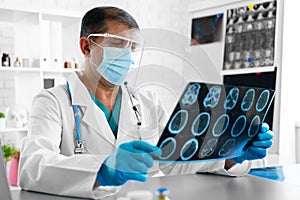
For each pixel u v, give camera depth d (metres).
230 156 1.08
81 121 1.25
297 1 3.35
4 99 3.38
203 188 1.07
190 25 4.37
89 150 1.23
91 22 1.13
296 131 3.39
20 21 3.41
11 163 3.11
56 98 1.30
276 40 3.40
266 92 1.01
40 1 3.61
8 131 3.24
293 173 1.32
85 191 0.95
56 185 0.99
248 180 1.18
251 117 1.02
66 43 3.54
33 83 3.38
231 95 0.91
